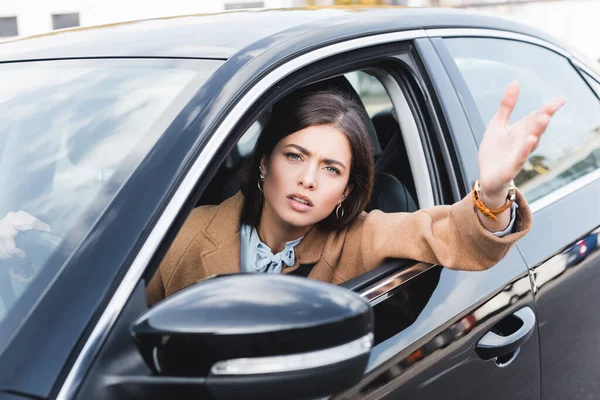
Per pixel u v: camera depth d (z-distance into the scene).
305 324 1.15
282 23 1.95
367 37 1.97
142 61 1.85
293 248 1.97
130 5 10.61
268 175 1.88
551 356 2.21
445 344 1.79
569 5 11.66
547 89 2.65
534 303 2.12
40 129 1.76
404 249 1.86
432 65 2.15
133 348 1.27
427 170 2.10
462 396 1.83
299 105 1.83
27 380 1.22
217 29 1.95
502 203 1.65
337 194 1.86
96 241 1.37
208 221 1.96
